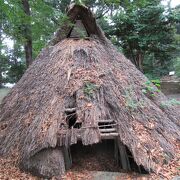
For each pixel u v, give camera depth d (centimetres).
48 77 541
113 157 505
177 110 631
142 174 431
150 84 611
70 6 630
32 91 550
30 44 940
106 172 447
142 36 1098
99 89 490
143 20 1068
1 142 521
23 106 539
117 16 1096
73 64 536
